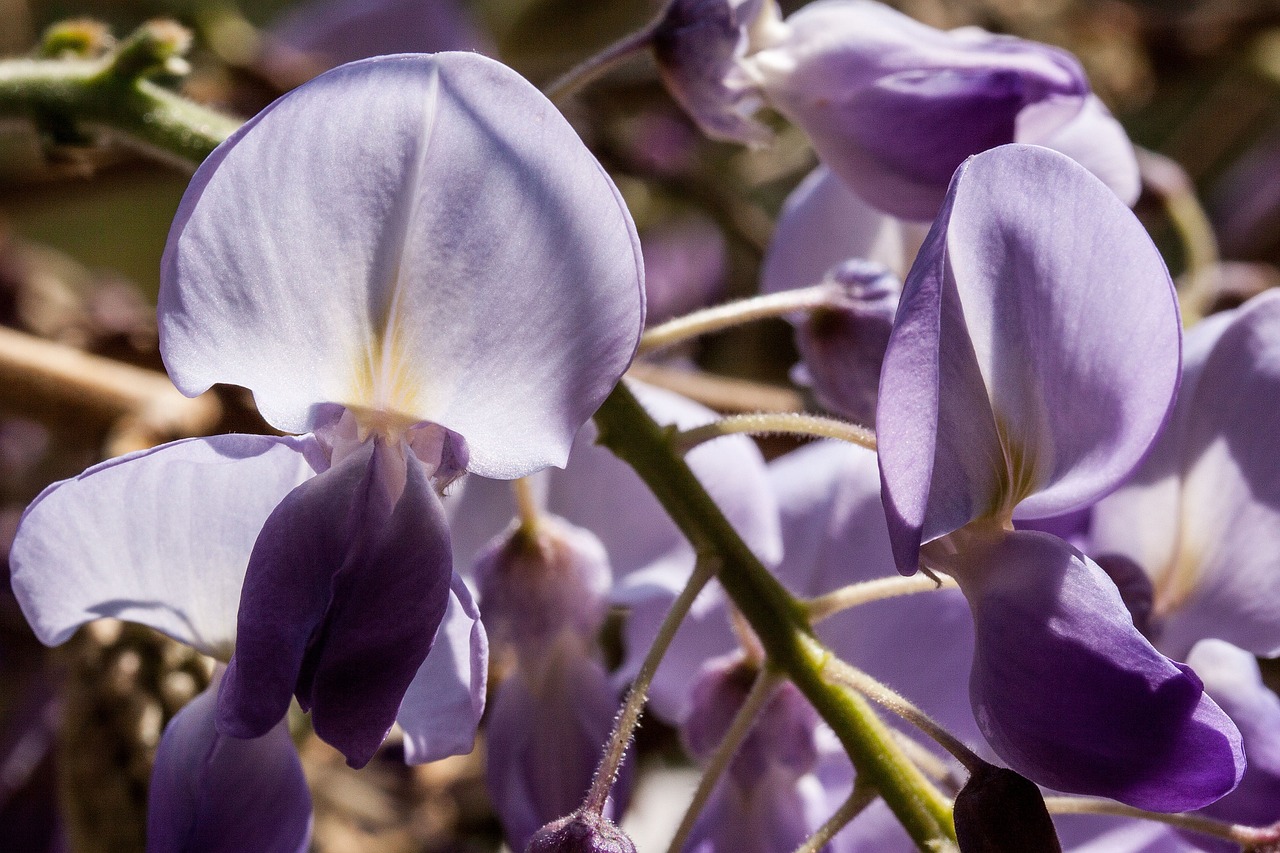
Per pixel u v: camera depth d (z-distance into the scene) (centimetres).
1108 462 18
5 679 24
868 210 22
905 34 20
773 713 20
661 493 19
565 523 21
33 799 23
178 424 22
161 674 20
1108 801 18
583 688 20
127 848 20
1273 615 20
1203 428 20
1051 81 20
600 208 17
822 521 21
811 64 20
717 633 21
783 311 20
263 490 18
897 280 21
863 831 20
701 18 20
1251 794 19
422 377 17
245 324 17
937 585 18
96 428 23
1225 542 20
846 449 22
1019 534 18
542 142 17
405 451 17
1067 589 17
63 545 18
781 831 20
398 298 17
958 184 17
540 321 17
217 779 18
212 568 18
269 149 17
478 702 17
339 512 17
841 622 21
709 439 19
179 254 17
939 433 17
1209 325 20
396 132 17
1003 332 17
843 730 18
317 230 17
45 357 23
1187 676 17
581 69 20
